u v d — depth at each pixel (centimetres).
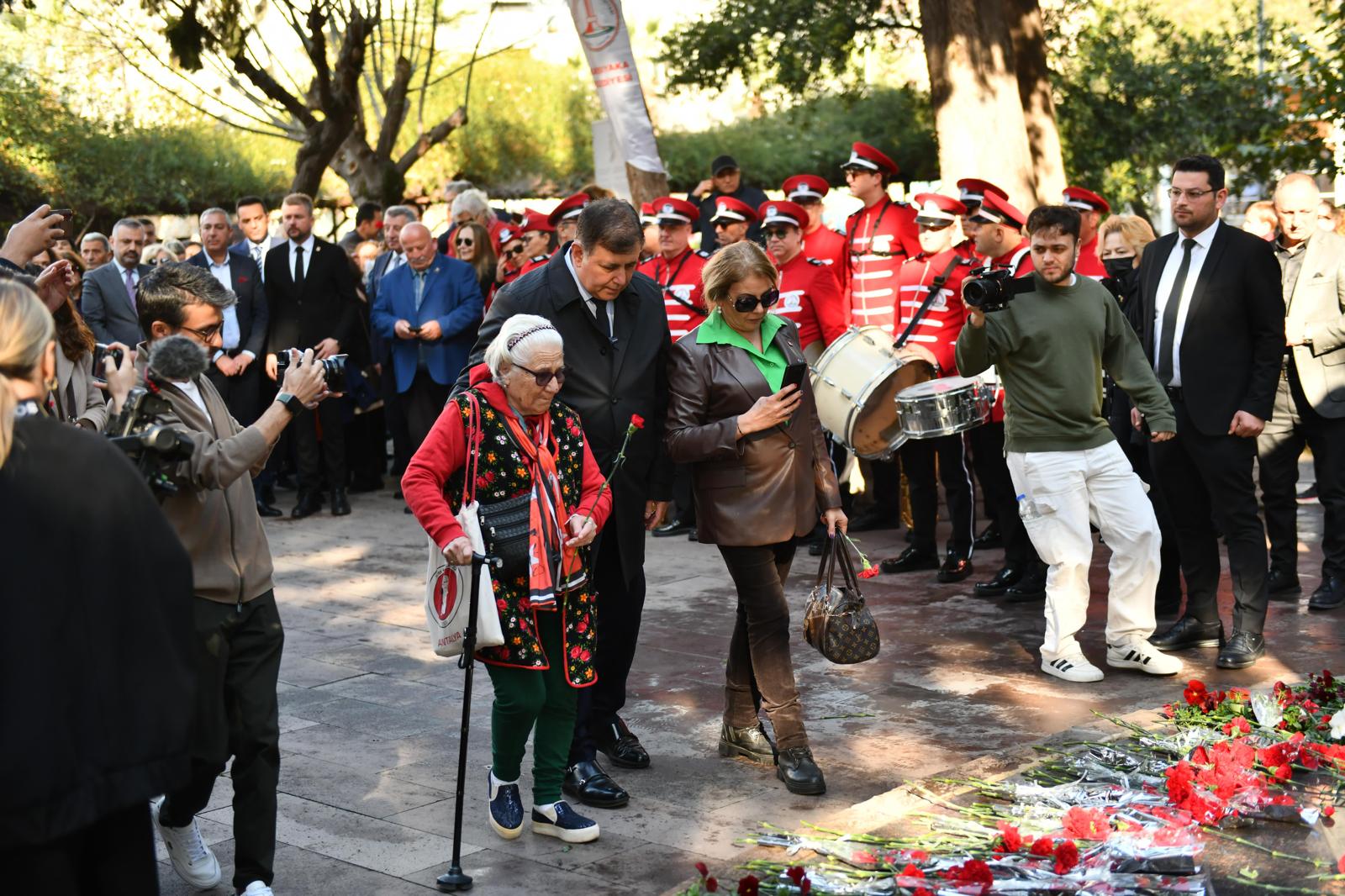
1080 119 1859
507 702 460
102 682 280
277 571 930
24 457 280
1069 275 638
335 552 988
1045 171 1580
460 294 1080
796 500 519
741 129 2058
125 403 406
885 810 452
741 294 514
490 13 1789
